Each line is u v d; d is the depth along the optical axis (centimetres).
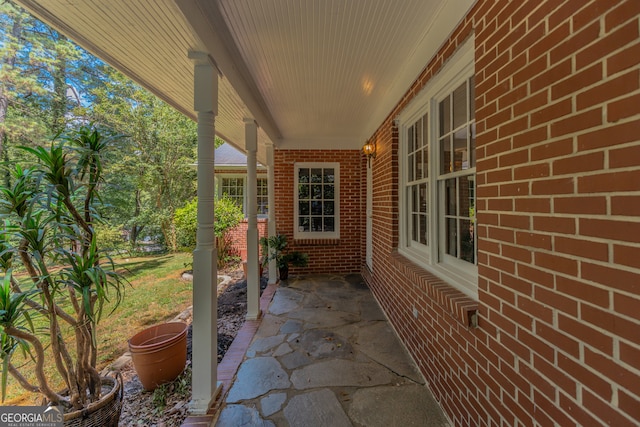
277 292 449
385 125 342
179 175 1012
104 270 164
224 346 286
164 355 218
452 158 205
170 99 294
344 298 418
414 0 170
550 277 99
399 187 317
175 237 929
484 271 139
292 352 264
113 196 817
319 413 185
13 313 136
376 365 241
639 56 70
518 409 115
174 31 167
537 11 104
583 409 86
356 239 564
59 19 159
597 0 81
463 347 161
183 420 186
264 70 258
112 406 161
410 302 256
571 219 90
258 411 188
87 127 167
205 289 195
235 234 787
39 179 143
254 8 174
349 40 211
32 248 147
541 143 102
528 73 109
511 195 119
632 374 72
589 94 84
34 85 689
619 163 75
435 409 189
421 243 271
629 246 73
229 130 423
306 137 543
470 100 179
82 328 161
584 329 85
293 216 558
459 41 164
